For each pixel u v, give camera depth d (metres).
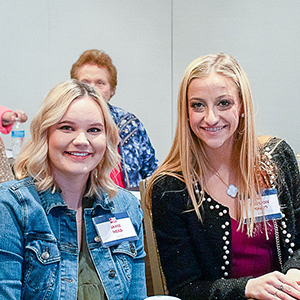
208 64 1.54
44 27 4.53
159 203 1.58
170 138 4.68
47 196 1.26
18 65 4.54
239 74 1.56
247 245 1.59
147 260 2.26
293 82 4.09
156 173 1.65
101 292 1.28
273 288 1.40
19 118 3.16
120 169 3.00
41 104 1.25
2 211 1.17
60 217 1.27
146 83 4.62
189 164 1.60
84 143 1.22
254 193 1.60
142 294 1.40
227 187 1.63
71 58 4.57
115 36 4.57
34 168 1.25
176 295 1.54
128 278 1.35
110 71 3.18
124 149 3.03
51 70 4.57
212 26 4.34
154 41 4.55
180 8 4.45
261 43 4.16
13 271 1.16
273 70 4.13
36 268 1.19
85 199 1.34
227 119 1.52
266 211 1.61
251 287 1.43
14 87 4.56
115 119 3.09
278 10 4.08
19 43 4.52
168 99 4.62
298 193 1.70
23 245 1.20
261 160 1.67
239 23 4.23
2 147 1.68
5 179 1.65
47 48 4.55
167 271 1.57
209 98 1.51
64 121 1.23
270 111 4.15
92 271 1.29
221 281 1.49
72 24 4.55
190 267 1.56
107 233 1.33
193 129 1.56
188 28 4.44
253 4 4.16
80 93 1.25
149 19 4.53
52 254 1.22
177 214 1.58
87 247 1.31
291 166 1.72
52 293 1.20
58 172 1.28
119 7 4.54
